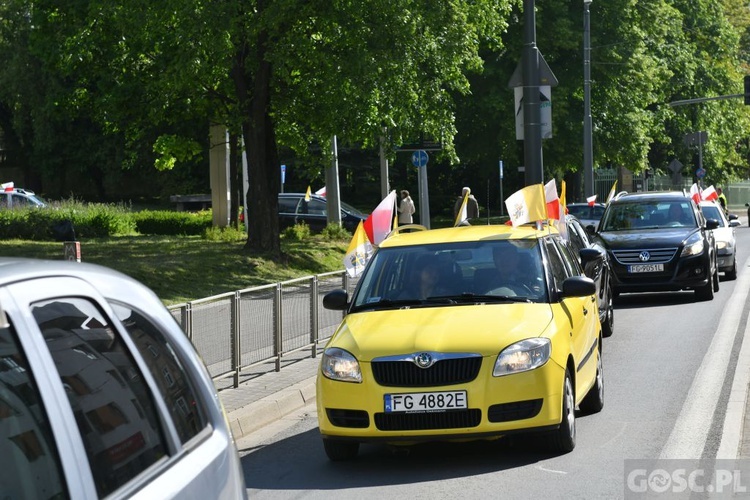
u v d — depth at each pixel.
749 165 94.00
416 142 32.50
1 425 2.98
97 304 3.62
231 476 3.95
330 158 34.91
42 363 3.13
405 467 9.74
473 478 9.13
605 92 54.66
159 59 31.12
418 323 9.91
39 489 2.95
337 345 9.84
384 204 15.52
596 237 24.47
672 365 15.11
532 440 9.96
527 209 12.26
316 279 17.09
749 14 90.69
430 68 30.84
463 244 11.25
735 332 18.53
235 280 28.41
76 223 40.56
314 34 30.20
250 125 31.94
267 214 32.22
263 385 14.12
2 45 71.25
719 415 11.45
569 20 52.84
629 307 23.81
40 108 71.38
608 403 12.44
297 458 10.38
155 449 3.53
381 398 9.43
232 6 27.41
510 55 51.47
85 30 31.50
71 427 3.11
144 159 76.00
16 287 3.23
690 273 23.69
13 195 51.31
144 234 44.28
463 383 9.35
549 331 9.84
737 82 73.94
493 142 53.88
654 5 57.69
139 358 3.70
